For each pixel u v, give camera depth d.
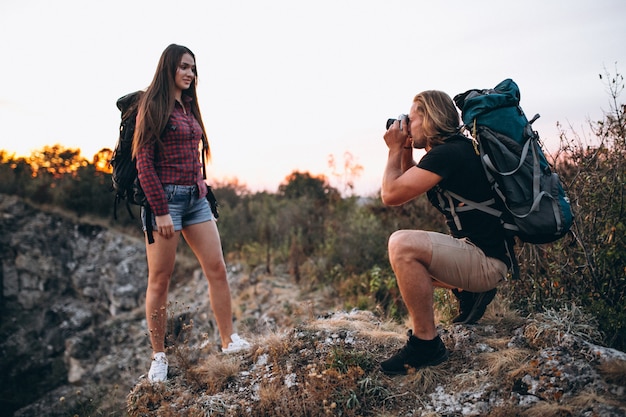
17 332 11.23
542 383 2.44
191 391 3.13
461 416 2.45
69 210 13.73
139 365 8.98
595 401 2.25
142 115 3.06
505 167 2.45
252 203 13.37
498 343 2.86
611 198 3.33
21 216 13.14
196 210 3.43
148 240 3.19
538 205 2.41
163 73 3.14
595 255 3.27
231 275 9.25
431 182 2.53
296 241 9.37
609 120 3.38
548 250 3.49
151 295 3.28
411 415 2.56
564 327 2.79
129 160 3.23
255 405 2.82
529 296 3.47
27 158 15.93
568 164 3.66
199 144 3.38
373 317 3.79
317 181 13.89
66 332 11.19
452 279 2.65
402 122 2.76
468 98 2.64
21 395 9.61
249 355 3.37
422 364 2.78
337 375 2.77
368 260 7.27
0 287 11.92
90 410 5.09
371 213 8.20
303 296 7.29
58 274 12.33
